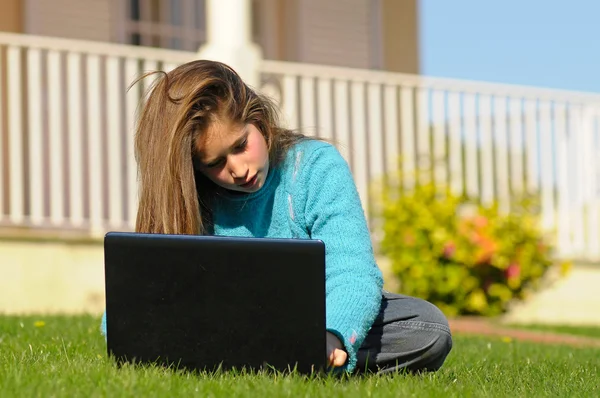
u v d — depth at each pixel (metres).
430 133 12.45
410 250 11.95
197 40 14.04
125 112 10.98
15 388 3.90
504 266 12.09
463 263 12.03
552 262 12.44
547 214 12.91
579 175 13.05
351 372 4.39
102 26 13.27
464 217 12.21
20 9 12.64
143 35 13.61
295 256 4.11
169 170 4.24
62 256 10.54
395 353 4.59
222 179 4.32
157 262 4.23
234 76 4.33
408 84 12.34
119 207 10.75
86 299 10.62
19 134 10.34
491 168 12.60
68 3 13.02
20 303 10.31
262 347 4.16
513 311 13.13
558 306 13.23
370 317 4.25
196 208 4.29
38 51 10.47
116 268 4.28
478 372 5.10
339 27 15.22
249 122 4.31
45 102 11.52
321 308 4.11
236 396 3.80
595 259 13.34
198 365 4.23
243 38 11.05
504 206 12.59
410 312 4.62
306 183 4.52
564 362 6.08
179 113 4.20
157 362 4.28
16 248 10.34
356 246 4.37
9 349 5.56
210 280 4.18
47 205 11.28
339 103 11.95
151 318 4.26
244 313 4.16
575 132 13.05
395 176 12.24
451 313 12.11
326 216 4.45
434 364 4.71
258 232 4.61
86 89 11.50
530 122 12.84
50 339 6.24
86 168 11.29
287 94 11.62
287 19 14.81
